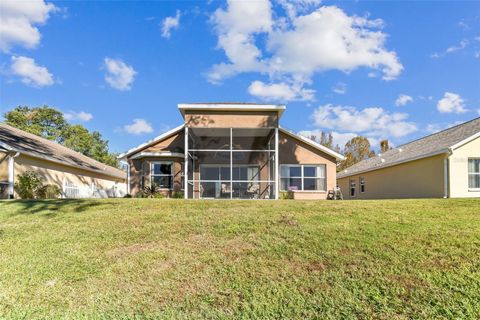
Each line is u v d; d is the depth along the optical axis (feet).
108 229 26.03
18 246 23.03
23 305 15.70
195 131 62.75
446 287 15.75
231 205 34.99
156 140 65.98
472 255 18.69
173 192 63.82
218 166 67.51
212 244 21.98
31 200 40.09
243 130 62.18
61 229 26.48
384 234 22.27
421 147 68.59
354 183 98.12
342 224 24.91
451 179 54.13
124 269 18.89
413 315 13.97
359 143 134.72
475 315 13.82
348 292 15.75
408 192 66.49
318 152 66.08
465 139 53.98
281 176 65.77
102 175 94.17
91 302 15.81
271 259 19.36
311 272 17.66
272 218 27.40
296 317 14.24
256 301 15.40
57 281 17.87
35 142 71.77
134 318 14.55
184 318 14.40
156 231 25.04
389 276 16.85
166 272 18.35
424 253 19.13
